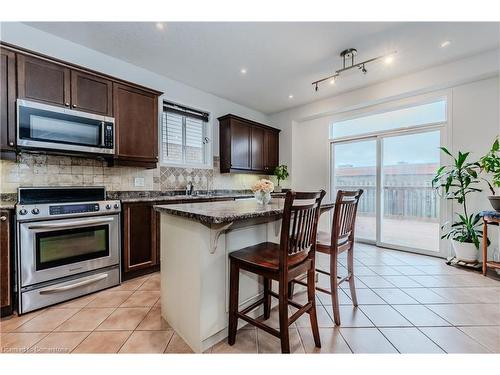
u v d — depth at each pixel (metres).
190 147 3.92
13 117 1.95
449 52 2.77
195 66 3.13
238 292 1.56
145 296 2.17
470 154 3.02
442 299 2.09
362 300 2.08
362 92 3.78
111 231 2.36
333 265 1.72
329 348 1.46
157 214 2.76
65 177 2.52
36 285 1.91
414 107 3.57
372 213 4.05
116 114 2.57
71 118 2.24
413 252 3.55
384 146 3.90
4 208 1.79
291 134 4.84
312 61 2.99
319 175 4.62
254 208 1.69
